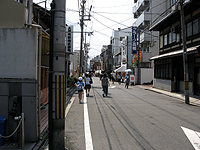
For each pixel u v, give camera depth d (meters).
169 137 5.13
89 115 7.63
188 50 12.45
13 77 4.72
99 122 6.61
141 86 23.64
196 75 13.86
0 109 4.68
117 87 21.44
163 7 27.67
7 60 4.73
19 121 4.24
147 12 28.50
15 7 5.53
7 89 4.67
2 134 4.43
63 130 4.29
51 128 4.20
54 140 4.17
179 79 16.73
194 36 13.64
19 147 4.21
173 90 16.73
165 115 7.73
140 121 6.74
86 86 13.22
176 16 15.10
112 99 11.94
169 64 17.30
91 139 4.99
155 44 27.61
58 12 4.26
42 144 4.71
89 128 5.93
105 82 13.08
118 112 8.18
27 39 4.68
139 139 4.98
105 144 4.65
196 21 13.44
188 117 7.45
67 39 14.74
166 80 17.80
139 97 13.24
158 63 19.97
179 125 6.29
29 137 4.64
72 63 27.72
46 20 12.43
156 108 9.22
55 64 4.22
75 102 10.77
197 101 11.52
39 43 4.97
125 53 38.34
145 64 31.12
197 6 12.86
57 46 4.24
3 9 5.43
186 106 10.07
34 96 4.64
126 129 5.82
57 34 4.24
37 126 4.75
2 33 4.73
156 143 4.71
